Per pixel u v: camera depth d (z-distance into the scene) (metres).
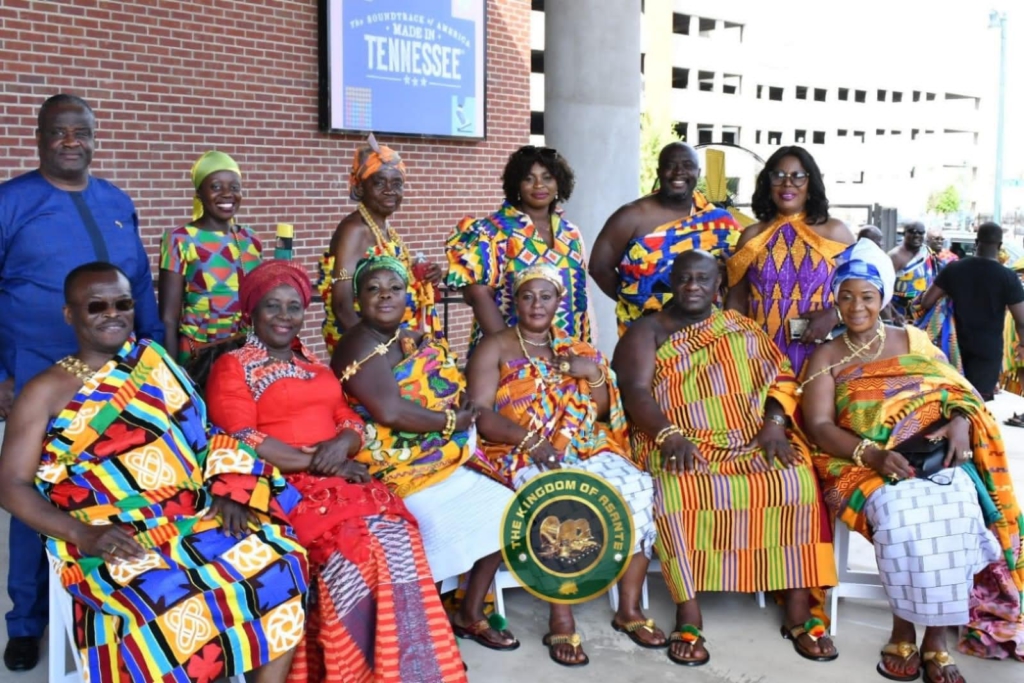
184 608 2.76
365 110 8.93
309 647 3.14
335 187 8.92
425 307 4.27
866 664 3.65
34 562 3.49
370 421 3.61
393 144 9.30
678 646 3.66
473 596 3.74
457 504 3.51
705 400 3.99
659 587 4.36
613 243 4.71
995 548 3.62
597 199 6.84
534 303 3.82
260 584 2.85
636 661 3.66
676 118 52.41
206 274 3.88
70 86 7.03
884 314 5.93
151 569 2.79
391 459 3.55
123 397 2.91
